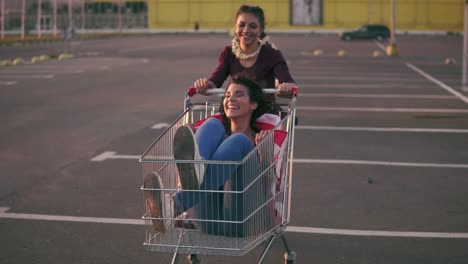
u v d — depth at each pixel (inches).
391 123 496.1
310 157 371.2
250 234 167.8
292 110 184.9
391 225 245.1
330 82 842.2
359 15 3599.9
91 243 224.1
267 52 216.4
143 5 3789.4
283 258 208.7
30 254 213.3
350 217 255.1
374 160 363.3
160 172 174.2
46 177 322.0
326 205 272.2
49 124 486.6
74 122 495.5
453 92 720.3
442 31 3550.7
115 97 658.8
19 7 3612.2
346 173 331.3
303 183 310.2
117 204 273.4
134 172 332.8
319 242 225.0
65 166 346.6
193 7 3747.5
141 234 233.6
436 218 254.4
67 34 1552.7
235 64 218.4
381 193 292.0
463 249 218.4
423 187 303.4
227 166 163.0
